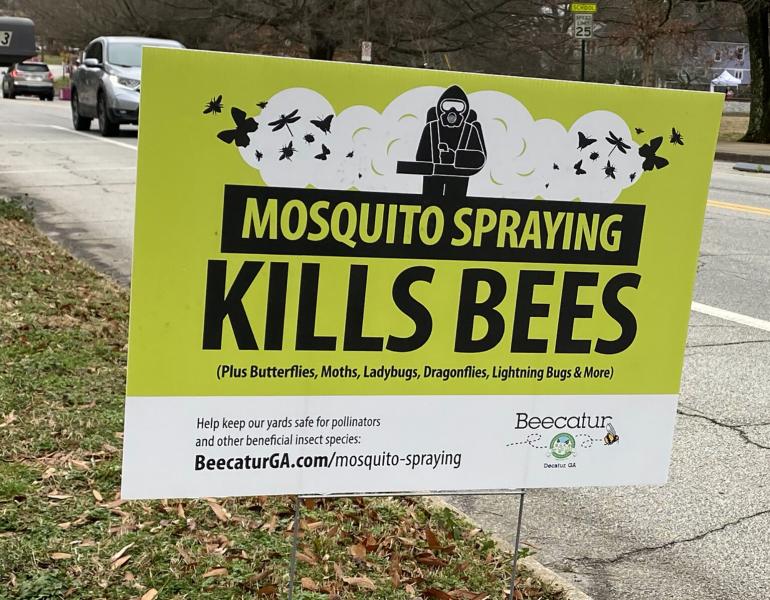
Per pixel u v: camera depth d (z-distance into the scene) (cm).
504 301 269
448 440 272
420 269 261
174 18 4603
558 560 383
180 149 239
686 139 271
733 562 386
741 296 853
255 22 4219
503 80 256
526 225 266
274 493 262
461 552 355
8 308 612
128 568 316
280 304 254
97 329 589
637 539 404
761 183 1705
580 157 265
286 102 243
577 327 275
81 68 2175
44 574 306
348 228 254
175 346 249
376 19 3941
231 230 246
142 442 251
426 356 266
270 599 306
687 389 603
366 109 249
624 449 286
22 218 951
